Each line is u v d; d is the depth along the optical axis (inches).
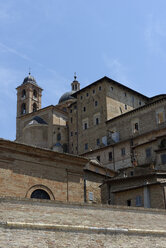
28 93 4480.8
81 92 3398.1
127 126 2819.9
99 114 3127.5
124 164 2522.1
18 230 747.4
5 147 1157.1
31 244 748.6
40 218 796.6
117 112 3152.1
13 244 730.2
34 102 4515.3
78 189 1309.1
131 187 1561.3
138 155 2390.5
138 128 2728.8
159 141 2260.1
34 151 1220.5
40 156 1237.7
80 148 3225.9
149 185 1513.3
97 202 1685.5
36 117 3659.0
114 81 3196.4
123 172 1761.8
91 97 3270.2
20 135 3826.3
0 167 1133.1
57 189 1251.2
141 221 937.5
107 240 846.5
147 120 2682.1
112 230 863.1
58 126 3560.5
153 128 2618.1
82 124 3287.4
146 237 904.3
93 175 1722.4
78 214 852.6
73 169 1322.6
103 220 879.7
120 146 2615.7
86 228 829.2
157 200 1471.5
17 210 776.3
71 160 1315.2
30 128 3543.3
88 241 819.4
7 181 1133.1
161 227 957.8
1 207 761.0
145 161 2319.1
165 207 1434.5
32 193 1184.2
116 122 2930.6
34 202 806.5
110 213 901.8
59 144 3383.4
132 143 2559.1
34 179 1200.2
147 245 895.1
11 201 778.8
